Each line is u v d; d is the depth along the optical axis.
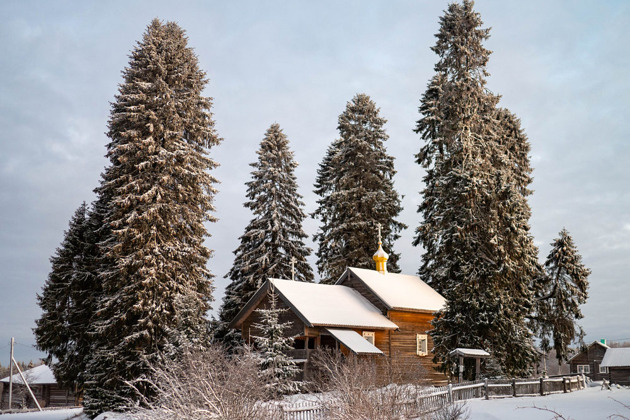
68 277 41.97
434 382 41.19
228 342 43.62
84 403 36.56
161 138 39.50
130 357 34.59
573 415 21.97
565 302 44.16
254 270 49.16
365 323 37.91
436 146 52.47
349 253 53.88
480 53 46.56
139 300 34.75
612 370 65.94
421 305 41.75
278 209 50.62
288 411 17.89
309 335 36.28
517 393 32.09
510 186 39.78
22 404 62.16
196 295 35.91
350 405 15.52
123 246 36.47
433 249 46.97
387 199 55.75
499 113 55.81
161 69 39.81
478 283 36.12
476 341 34.91
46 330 41.38
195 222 39.28
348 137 58.00
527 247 39.97
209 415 13.27
